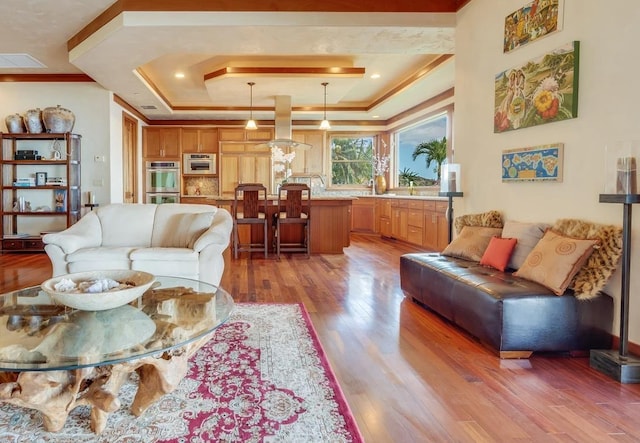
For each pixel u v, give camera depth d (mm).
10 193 6062
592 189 2451
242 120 8609
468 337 2646
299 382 1997
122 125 6715
